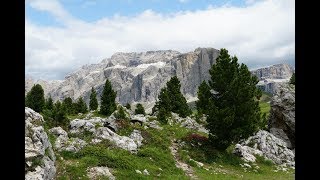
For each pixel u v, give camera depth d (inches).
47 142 1013.8
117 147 1370.6
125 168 1139.3
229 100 1900.8
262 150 1828.2
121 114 2020.2
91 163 1108.5
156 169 1224.8
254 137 1958.7
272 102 2143.2
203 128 2522.1
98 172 1048.2
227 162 1627.7
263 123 2591.0
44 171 863.7
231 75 1977.1
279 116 2090.3
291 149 2015.3
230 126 1779.0
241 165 1608.0
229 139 1759.4
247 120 1892.2
